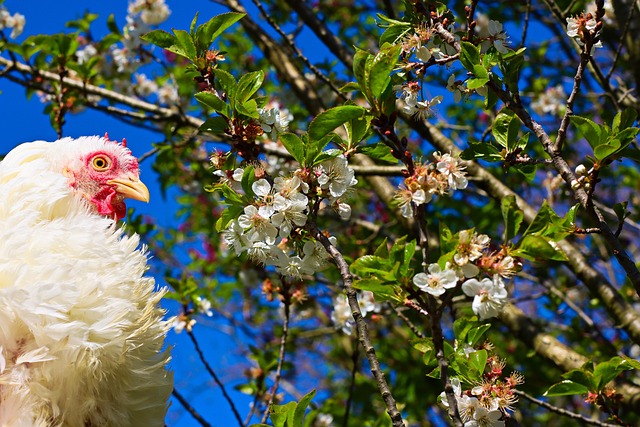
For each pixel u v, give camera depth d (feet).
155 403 2.81
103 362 2.65
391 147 2.56
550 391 2.68
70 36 4.22
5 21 4.50
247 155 2.58
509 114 2.70
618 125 2.52
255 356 3.87
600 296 3.76
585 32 2.52
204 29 2.66
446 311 4.03
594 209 2.47
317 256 2.55
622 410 3.79
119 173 3.03
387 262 2.44
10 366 2.57
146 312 2.77
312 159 2.50
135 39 4.63
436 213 4.87
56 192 2.75
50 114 4.33
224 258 5.75
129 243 2.82
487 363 2.58
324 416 4.19
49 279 2.60
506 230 2.40
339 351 6.36
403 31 2.69
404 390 4.91
